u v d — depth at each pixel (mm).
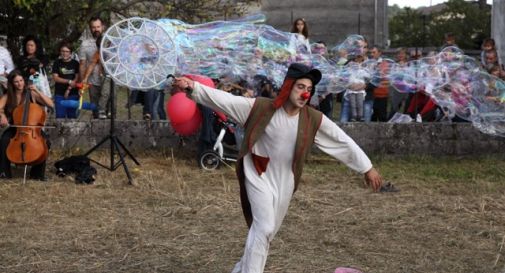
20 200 7281
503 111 9797
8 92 8367
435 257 5656
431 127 10086
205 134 8930
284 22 19969
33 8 10875
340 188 8070
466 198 7641
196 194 7609
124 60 7184
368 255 5668
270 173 4516
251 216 4598
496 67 10656
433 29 28234
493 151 10102
